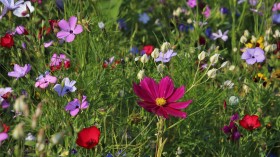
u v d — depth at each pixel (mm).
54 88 3566
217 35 5477
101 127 3773
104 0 5559
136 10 6168
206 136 4004
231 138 3699
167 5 6293
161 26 6074
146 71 4281
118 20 5750
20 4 4363
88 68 4230
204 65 4590
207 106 4070
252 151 4090
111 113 3902
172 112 3086
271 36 5375
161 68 3797
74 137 3146
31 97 4098
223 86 4355
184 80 4270
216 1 6172
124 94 4062
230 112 4207
